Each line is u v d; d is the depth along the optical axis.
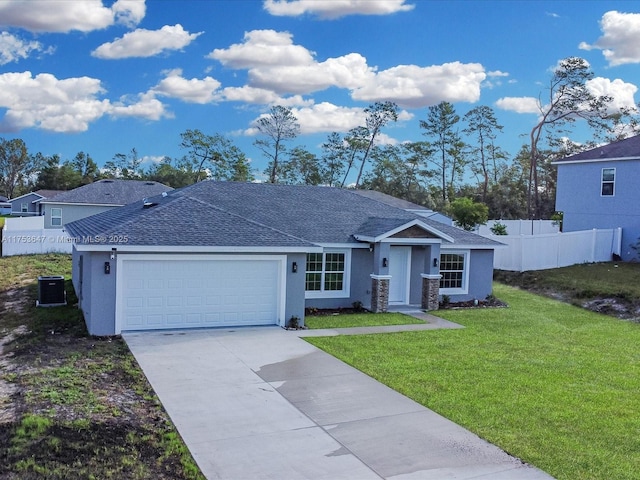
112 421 8.18
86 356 11.96
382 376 11.05
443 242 20.59
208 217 16.48
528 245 27.23
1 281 22.89
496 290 24.94
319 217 21.41
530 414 9.12
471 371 11.61
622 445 7.95
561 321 18.17
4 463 6.60
